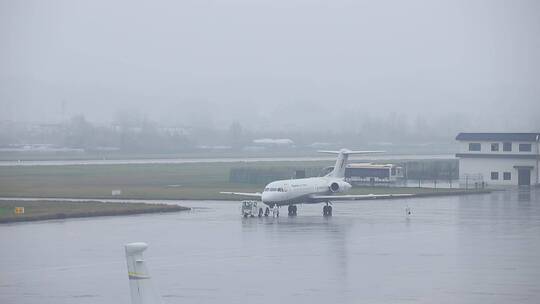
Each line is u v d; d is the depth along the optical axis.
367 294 150.25
